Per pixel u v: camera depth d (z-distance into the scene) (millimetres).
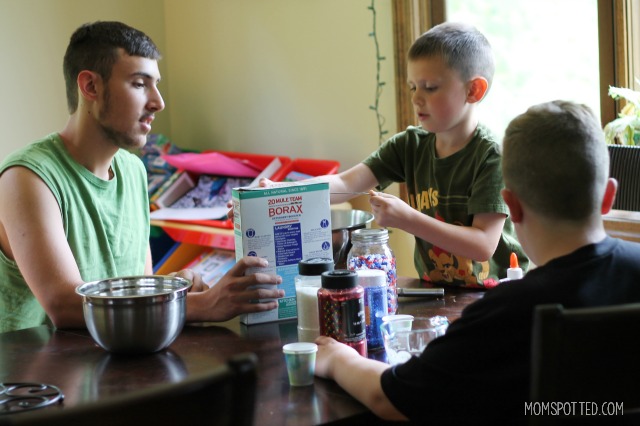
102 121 2029
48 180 1954
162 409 945
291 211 1824
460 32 2053
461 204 2092
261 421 1250
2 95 3736
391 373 1257
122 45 2012
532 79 2924
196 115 4184
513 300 1188
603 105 2631
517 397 1180
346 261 1959
